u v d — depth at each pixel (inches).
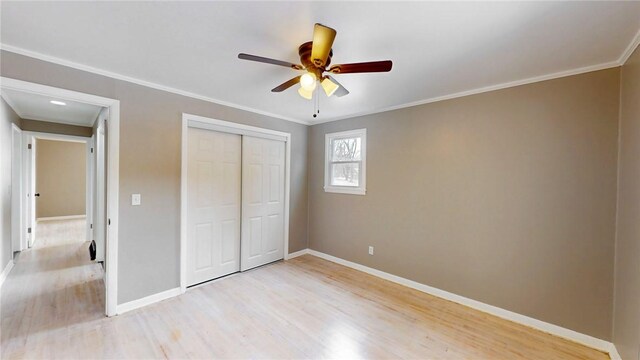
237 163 145.9
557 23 64.0
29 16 63.9
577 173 90.3
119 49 80.7
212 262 135.9
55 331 89.7
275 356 80.1
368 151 149.4
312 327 95.3
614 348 82.0
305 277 141.6
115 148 100.5
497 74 95.6
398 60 84.9
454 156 117.7
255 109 146.7
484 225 109.7
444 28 66.9
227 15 63.1
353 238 156.7
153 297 111.0
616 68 83.7
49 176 295.0
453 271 117.9
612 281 84.2
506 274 104.3
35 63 83.8
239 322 97.5
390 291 126.6
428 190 125.9
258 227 156.2
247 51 81.6
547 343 88.6
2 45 77.8
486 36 70.4
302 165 179.3
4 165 128.9
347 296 120.3
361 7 59.1
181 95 118.0
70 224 267.1
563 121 92.7
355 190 155.3
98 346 82.5
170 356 79.0
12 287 123.1
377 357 80.4
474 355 82.1
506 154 104.3
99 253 156.7
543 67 89.1
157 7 60.2
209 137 133.1
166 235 114.6
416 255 130.0
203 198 131.5
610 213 84.7
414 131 130.7
